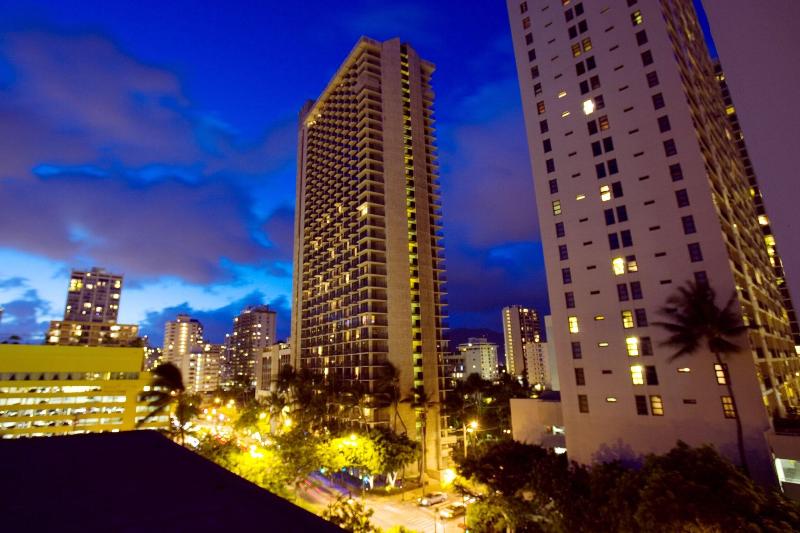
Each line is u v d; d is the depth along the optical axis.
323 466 62.22
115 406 88.88
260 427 94.50
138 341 153.00
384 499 64.12
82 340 156.62
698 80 60.62
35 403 83.12
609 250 50.19
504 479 43.25
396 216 97.00
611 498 31.00
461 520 53.91
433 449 84.50
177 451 6.19
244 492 4.47
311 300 118.00
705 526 24.83
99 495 4.23
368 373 86.62
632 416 45.78
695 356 42.66
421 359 91.06
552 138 57.34
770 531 23.77
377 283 92.50
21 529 3.16
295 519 3.70
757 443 38.34
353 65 113.62
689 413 42.34
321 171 123.75
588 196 52.81
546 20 60.78
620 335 47.91
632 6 53.09
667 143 47.91
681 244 45.34
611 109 52.62
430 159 108.38
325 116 126.25
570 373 51.06
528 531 36.47
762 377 42.44
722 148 62.62
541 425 57.03
